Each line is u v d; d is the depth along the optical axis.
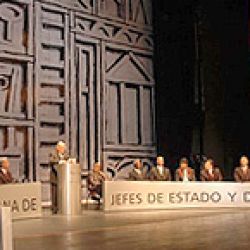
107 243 7.21
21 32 16.88
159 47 20.94
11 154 16.28
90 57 18.77
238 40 20.66
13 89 16.53
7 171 13.43
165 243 7.35
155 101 20.81
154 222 10.00
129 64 20.03
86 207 15.09
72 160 12.40
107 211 13.26
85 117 18.55
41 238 7.66
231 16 20.62
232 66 20.64
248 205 14.35
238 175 15.02
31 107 16.92
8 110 16.34
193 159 20.23
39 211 11.64
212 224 9.79
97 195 16.39
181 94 20.59
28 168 16.70
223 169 20.33
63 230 8.63
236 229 9.02
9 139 16.31
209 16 20.45
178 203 14.01
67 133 17.88
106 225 9.43
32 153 16.86
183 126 20.53
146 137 20.45
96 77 18.88
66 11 18.02
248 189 14.38
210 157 20.20
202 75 20.31
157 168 15.25
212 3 20.48
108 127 19.17
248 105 20.73
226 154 20.39
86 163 18.44
